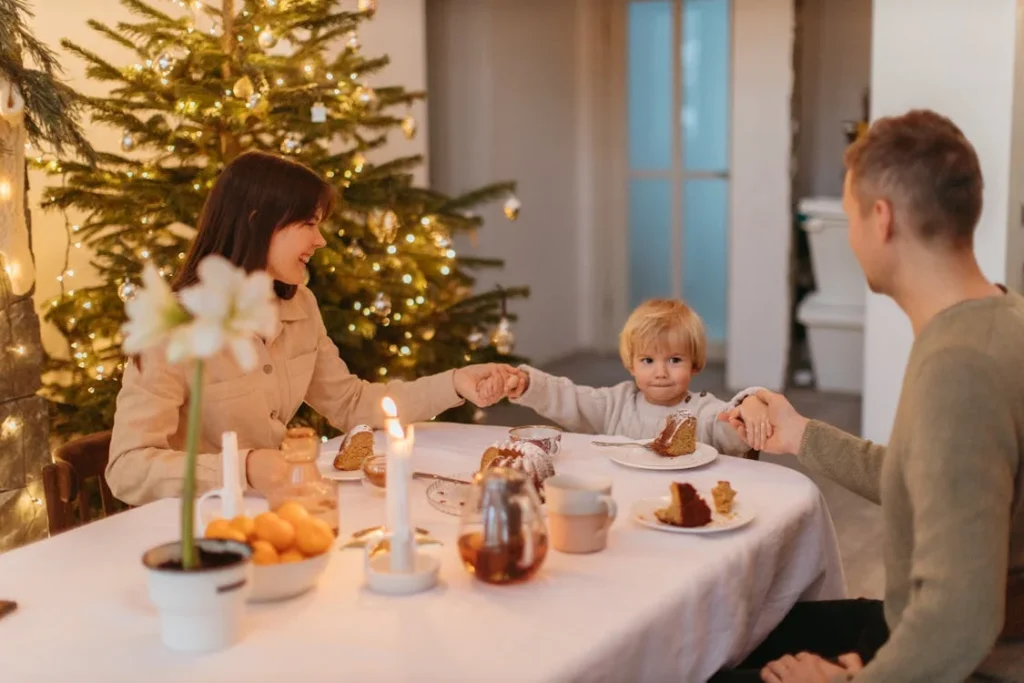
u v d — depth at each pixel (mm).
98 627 1257
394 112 4477
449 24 5391
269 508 1524
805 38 5762
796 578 1674
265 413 1966
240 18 2975
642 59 5977
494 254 5578
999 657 1312
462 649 1187
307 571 1302
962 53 3746
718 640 1431
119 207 2924
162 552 1209
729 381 5500
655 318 2211
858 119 5758
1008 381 1214
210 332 1062
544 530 1372
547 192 5965
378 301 3047
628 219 6191
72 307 3076
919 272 1328
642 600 1312
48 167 2902
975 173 1305
